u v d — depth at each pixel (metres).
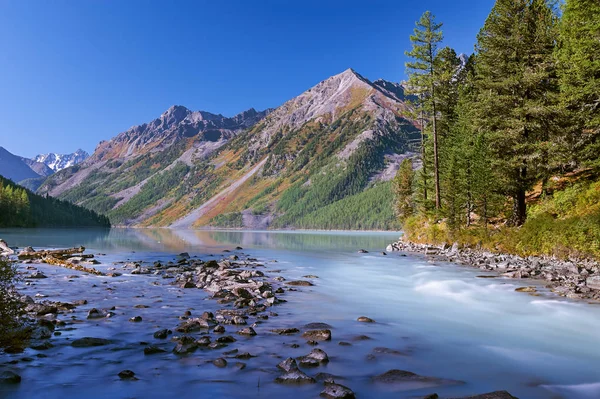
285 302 13.63
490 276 19.50
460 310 12.45
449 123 50.59
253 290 15.43
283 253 38.28
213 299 13.78
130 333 9.14
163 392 5.80
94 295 14.29
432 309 12.61
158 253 36.78
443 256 31.27
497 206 35.88
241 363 7.12
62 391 5.75
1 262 7.10
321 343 8.62
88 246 47.78
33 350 7.74
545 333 9.79
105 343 8.31
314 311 12.17
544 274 18.72
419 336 9.41
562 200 28.92
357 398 5.75
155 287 16.41
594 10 27.62
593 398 5.97
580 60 28.36
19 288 15.48
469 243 33.22
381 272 22.38
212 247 49.12
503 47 34.69
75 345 8.08
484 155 35.31
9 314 7.25
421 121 49.94
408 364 7.39
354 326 10.30
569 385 6.51
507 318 11.35
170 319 10.64
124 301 13.23
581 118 29.69
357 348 8.32
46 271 21.11
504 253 28.33
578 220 22.89
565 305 12.84
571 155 29.66
